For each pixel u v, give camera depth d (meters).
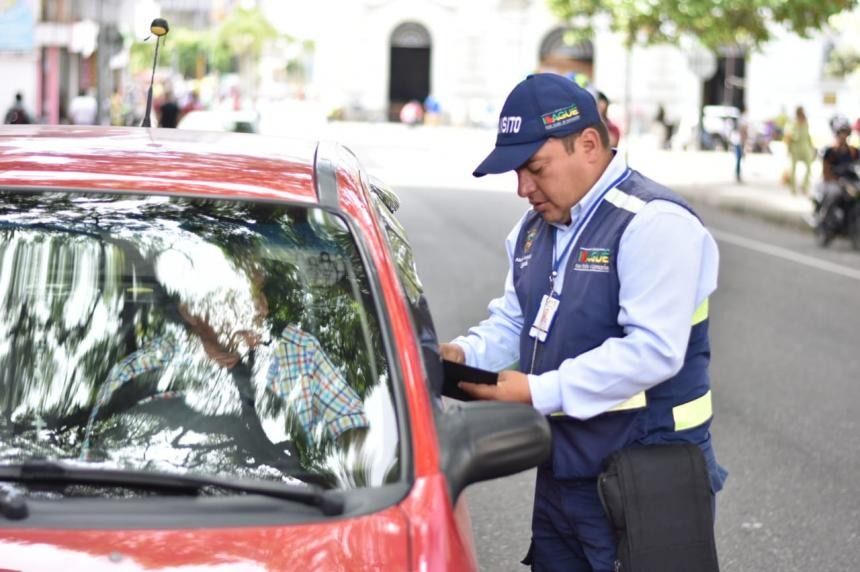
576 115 4.57
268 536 3.38
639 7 42.00
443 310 15.97
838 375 12.88
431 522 3.52
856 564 7.72
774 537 8.13
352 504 3.55
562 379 4.48
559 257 4.73
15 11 35.31
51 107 47.62
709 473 4.70
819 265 22.33
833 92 70.75
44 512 3.41
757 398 11.74
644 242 4.50
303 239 4.13
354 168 4.73
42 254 4.07
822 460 9.79
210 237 4.12
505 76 81.56
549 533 4.95
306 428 3.85
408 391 3.86
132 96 54.00
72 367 3.93
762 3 33.53
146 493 3.51
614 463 4.56
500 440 3.82
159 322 4.01
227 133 5.09
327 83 83.00
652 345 4.44
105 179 4.19
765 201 34.00
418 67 83.25
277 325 4.02
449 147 59.94
